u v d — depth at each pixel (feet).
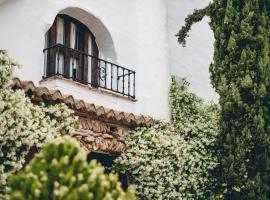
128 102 40.06
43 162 15.40
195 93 44.68
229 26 35.04
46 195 14.87
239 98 33.45
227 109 33.83
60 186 14.87
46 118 29.53
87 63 40.81
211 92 47.47
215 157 36.17
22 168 29.71
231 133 33.78
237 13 34.96
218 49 35.40
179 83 43.47
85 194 14.82
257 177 32.68
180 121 41.81
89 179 15.24
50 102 30.68
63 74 38.83
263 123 33.04
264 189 32.68
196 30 47.67
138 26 43.83
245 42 34.30
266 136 32.91
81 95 36.32
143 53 43.11
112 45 41.65
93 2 40.75
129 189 16.46
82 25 41.24
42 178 14.99
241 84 33.58
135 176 35.24
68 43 39.99
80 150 15.84
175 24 46.24
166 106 42.11
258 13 34.78
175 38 45.80
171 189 35.27
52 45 38.83
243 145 33.17
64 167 15.26
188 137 37.70
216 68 35.22
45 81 35.50
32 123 28.12
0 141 26.35
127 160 35.01
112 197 15.60
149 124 36.50
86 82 38.60
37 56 36.29
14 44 35.42
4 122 26.03
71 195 14.70
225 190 34.27
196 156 36.04
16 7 35.99
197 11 38.75
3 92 26.32
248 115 33.30
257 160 33.01
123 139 35.27
